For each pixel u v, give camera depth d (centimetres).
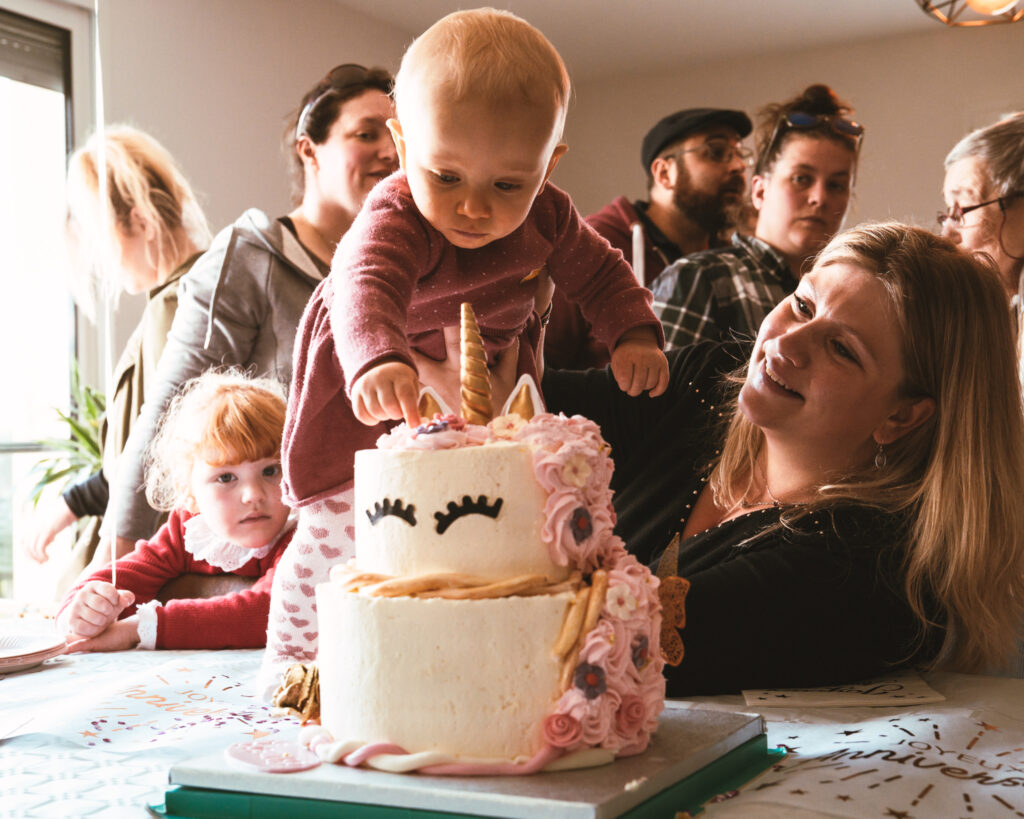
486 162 100
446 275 115
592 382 182
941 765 94
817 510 133
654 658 93
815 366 140
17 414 352
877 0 444
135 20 346
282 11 402
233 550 192
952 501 133
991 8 203
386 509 91
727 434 161
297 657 124
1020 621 142
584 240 130
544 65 102
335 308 104
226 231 247
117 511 238
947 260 142
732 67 516
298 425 120
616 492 173
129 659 161
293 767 85
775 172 282
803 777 91
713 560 135
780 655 124
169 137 356
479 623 84
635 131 537
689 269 272
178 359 240
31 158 347
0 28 332
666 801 82
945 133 467
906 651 135
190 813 85
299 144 257
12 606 225
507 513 88
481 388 98
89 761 101
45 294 344
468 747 85
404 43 466
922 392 140
